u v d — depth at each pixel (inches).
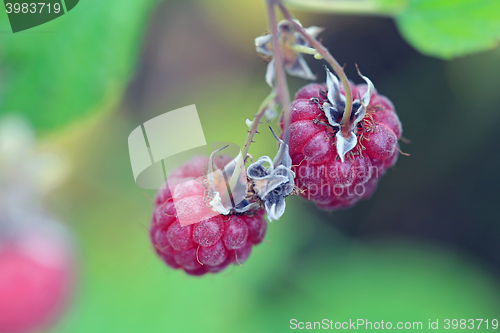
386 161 6.3
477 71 9.9
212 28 9.5
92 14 6.9
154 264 8.3
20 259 7.0
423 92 10.3
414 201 11.1
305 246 10.1
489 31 6.9
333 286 9.6
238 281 8.9
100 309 7.9
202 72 9.4
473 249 10.9
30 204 7.2
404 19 7.0
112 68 6.9
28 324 7.0
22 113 6.9
